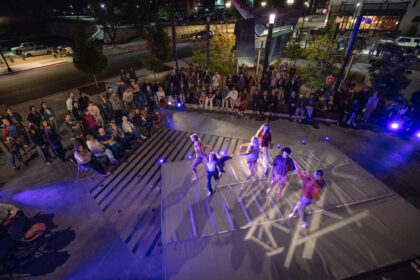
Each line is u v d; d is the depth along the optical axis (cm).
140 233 599
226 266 475
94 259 543
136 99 1142
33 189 751
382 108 1102
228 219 580
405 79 1030
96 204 691
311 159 800
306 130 1052
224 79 1631
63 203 697
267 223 565
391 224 557
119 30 3173
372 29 2836
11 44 3625
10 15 4762
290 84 1227
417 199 682
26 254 556
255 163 726
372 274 472
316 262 478
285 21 1425
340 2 3011
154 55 1502
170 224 572
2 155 920
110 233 602
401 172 794
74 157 803
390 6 2672
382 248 504
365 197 634
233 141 982
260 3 2422
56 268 527
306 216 580
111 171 827
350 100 1046
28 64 2234
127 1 3042
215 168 614
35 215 659
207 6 6531
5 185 769
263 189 669
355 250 500
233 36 1411
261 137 684
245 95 1155
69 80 1778
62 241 584
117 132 892
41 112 978
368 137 994
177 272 467
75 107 1015
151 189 743
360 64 1886
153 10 5828
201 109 1259
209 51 1612
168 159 885
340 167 757
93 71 1390
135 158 892
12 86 1667
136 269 520
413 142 953
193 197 651
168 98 1275
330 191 655
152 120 1084
